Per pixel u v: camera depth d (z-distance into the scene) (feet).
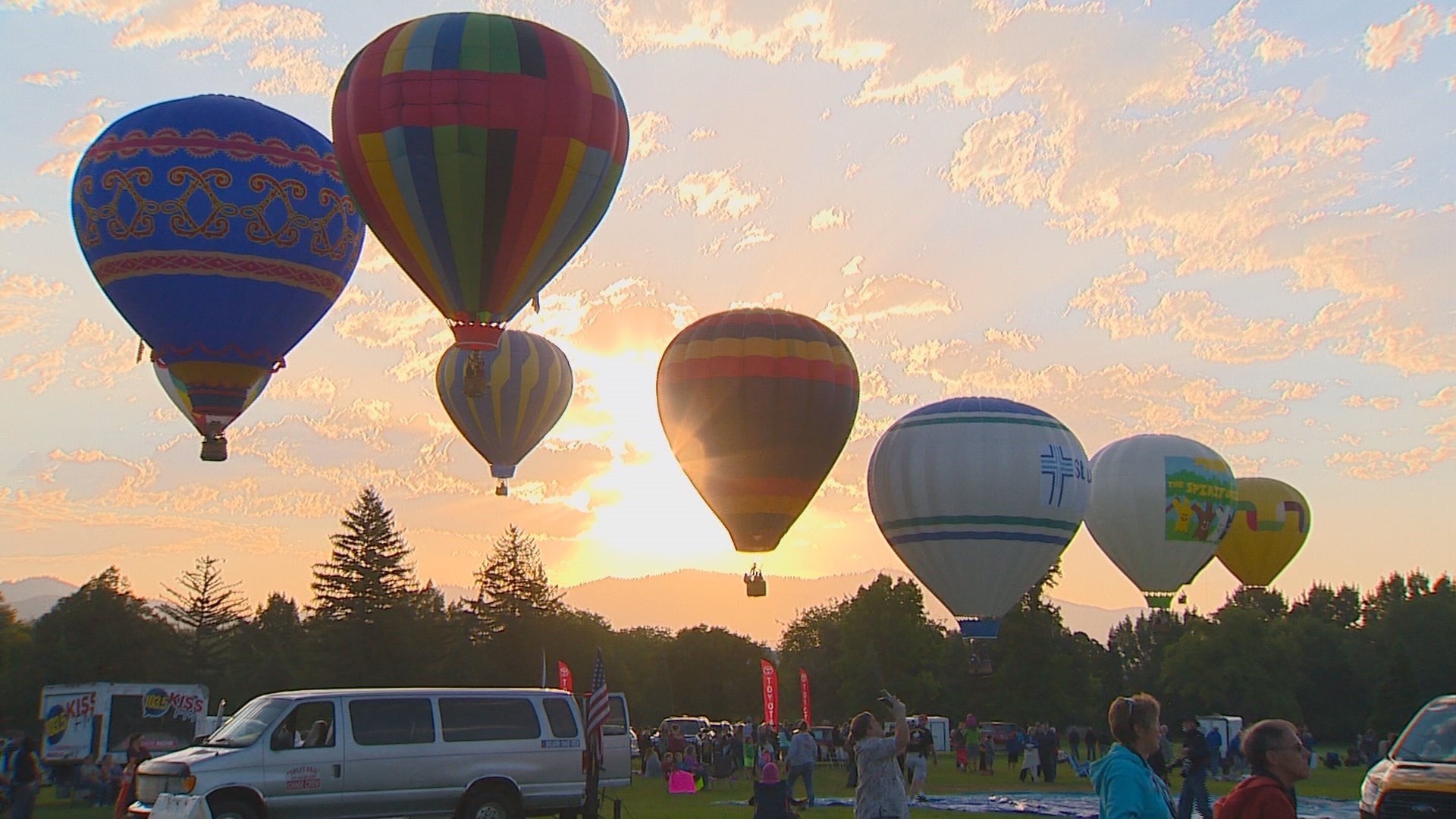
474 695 55.16
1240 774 113.80
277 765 50.21
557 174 75.15
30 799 61.62
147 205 82.53
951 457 104.58
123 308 84.94
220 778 49.14
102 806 94.48
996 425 105.50
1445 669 300.61
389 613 226.38
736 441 101.04
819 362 101.81
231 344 84.58
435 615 252.42
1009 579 105.29
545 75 75.00
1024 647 223.92
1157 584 130.31
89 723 114.42
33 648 255.91
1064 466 105.60
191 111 84.89
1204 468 128.88
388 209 75.97
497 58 74.64
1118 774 21.88
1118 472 129.80
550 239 77.05
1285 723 21.08
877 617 254.06
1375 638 313.32
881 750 34.65
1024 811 77.97
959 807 80.84
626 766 85.92
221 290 83.30
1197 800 60.59
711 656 399.24
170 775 49.60
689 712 395.96
